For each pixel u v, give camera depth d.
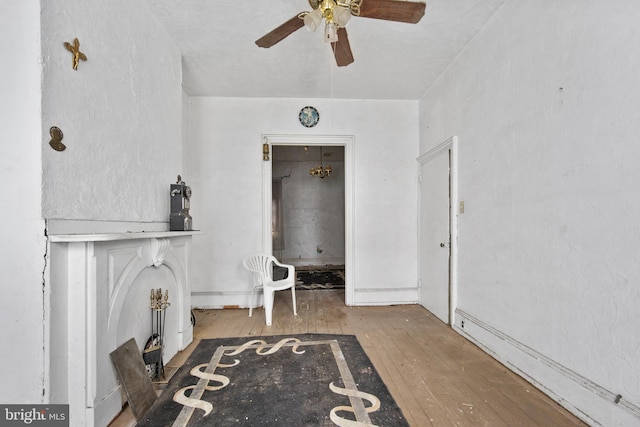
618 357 1.42
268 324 3.21
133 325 1.88
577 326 1.65
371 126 4.00
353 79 3.45
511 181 2.18
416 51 2.88
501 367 2.24
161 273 2.25
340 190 7.53
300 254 7.48
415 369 2.21
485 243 2.51
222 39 2.65
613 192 1.45
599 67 1.51
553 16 1.79
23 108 1.28
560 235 1.75
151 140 2.24
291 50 2.85
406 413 1.70
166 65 2.50
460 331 2.88
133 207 1.99
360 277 3.96
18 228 1.30
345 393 1.91
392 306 3.91
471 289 2.73
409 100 4.03
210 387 1.98
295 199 7.48
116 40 1.81
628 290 1.38
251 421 1.65
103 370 1.56
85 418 1.45
